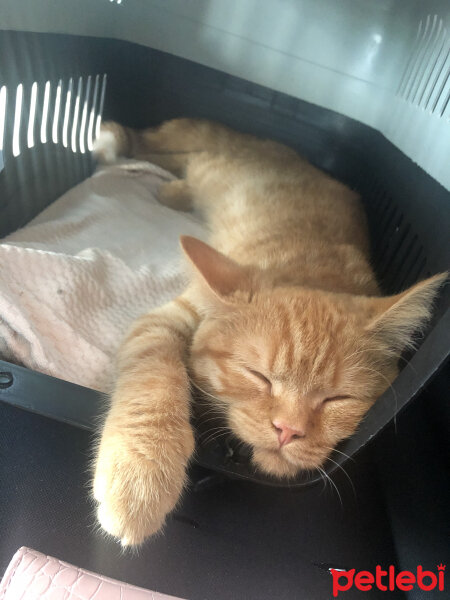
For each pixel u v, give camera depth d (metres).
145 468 0.18
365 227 0.40
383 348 0.23
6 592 0.17
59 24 0.35
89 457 0.22
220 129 0.49
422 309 0.21
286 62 0.47
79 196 0.39
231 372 0.23
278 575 0.21
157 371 0.22
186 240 0.24
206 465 0.21
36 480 0.22
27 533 0.20
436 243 0.29
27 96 0.32
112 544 0.20
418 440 0.27
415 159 0.36
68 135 0.39
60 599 0.17
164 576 0.20
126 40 0.47
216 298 0.23
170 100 0.50
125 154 0.48
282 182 0.42
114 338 0.29
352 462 0.25
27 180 0.34
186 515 0.22
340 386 0.22
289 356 0.22
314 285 0.27
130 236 0.37
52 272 0.28
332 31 0.45
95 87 0.42
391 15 0.43
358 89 0.46
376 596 0.21
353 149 0.47
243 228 0.37
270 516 0.23
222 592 0.20
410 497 0.25
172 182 0.47
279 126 0.50
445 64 0.34
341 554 0.22
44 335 0.26
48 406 0.21
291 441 0.21
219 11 0.46
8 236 0.31
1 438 0.22
